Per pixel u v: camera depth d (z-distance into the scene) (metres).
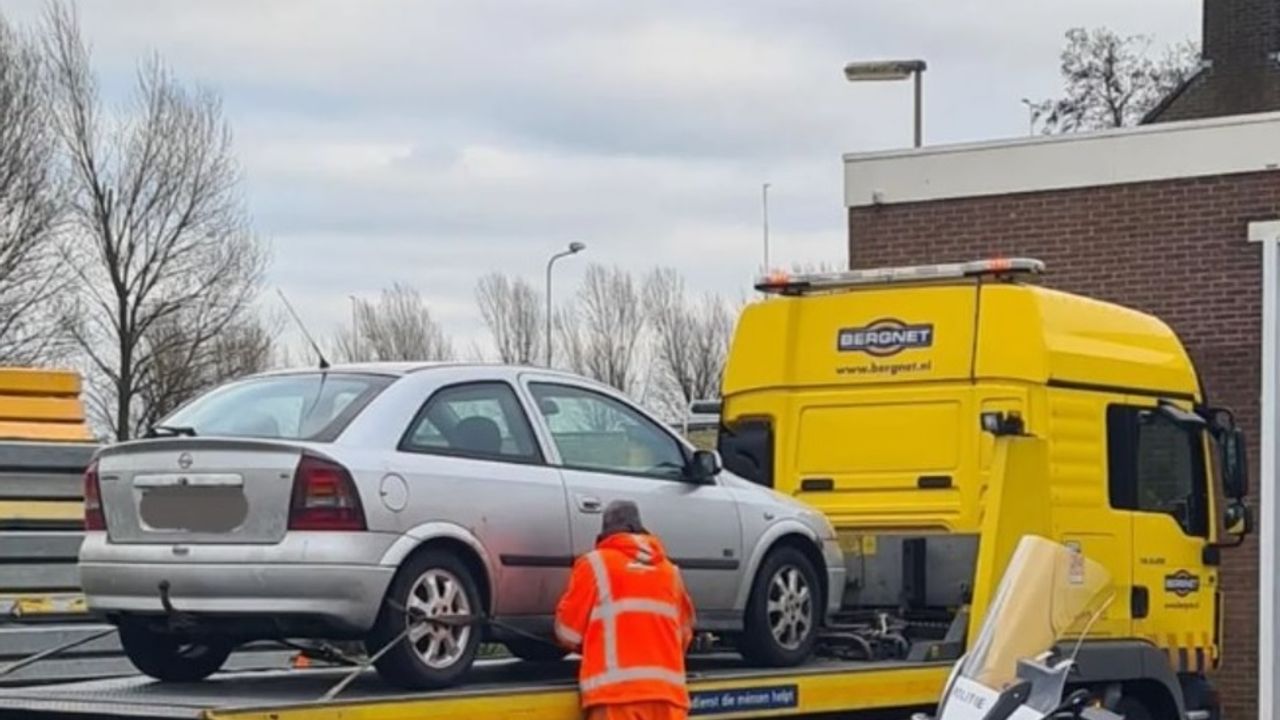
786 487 12.45
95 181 32.12
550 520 8.80
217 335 33.44
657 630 8.70
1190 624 12.90
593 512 9.03
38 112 31.28
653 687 8.60
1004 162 19.19
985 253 19.30
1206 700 13.02
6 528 10.70
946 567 11.52
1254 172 17.80
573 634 8.65
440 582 8.28
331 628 7.96
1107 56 52.81
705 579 9.62
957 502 11.79
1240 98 31.14
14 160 30.84
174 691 8.53
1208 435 13.23
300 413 8.44
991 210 19.28
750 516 9.92
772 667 10.02
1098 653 11.77
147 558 8.13
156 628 8.43
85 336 31.92
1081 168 18.73
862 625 11.23
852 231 20.12
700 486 9.74
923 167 19.69
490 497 8.53
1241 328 17.81
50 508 10.88
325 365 8.84
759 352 12.73
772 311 12.73
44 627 10.64
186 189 33.19
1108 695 11.92
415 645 8.15
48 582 10.77
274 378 8.90
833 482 12.27
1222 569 17.67
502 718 8.25
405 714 7.81
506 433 8.85
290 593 7.84
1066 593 6.99
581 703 8.66
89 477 8.55
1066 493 11.82
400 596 8.08
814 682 9.77
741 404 12.77
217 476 8.05
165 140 33.00
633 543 8.75
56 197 31.55
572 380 9.34
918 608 11.61
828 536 10.52
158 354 32.72
